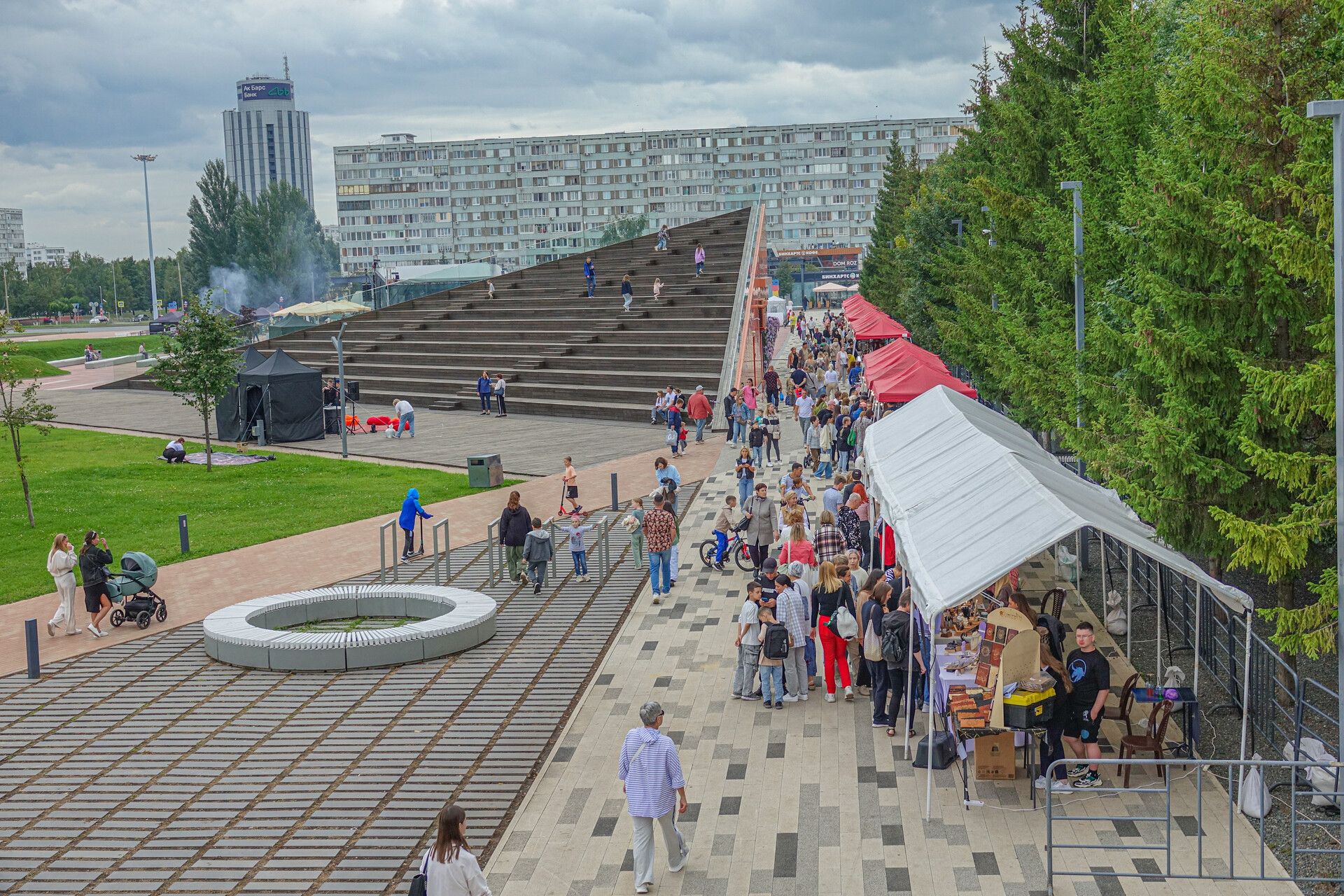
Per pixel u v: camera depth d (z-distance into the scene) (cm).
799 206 19200
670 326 5294
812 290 15988
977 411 2089
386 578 2358
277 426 4238
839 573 1627
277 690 1700
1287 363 1339
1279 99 1357
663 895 1057
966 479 1538
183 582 2377
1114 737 1380
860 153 19012
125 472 3653
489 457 3253
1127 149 2086
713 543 2361
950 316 3841
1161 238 1383
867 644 1443
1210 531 1388
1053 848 1110
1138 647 1728
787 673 1593
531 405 4791
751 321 5353
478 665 1794
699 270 5947
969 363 3103
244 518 2956
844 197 19112
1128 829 1151
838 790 1276
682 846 1105
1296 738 1219
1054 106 2553
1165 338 1359
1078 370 1903
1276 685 1423
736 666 1730
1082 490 1596
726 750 1408
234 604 2141
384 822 1241
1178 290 1394
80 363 9112
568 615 2056
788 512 1917
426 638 1819
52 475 3634
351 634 1828
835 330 7131
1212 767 1290
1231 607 1247
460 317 6244
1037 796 1238
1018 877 1058
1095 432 1788
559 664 1783
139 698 1678
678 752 1409
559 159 19550
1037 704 1222
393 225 19938
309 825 1236
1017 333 2238
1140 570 1986
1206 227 1374
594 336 5322
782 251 18300
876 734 1445
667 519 2119
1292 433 1311
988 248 2933
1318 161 1217
